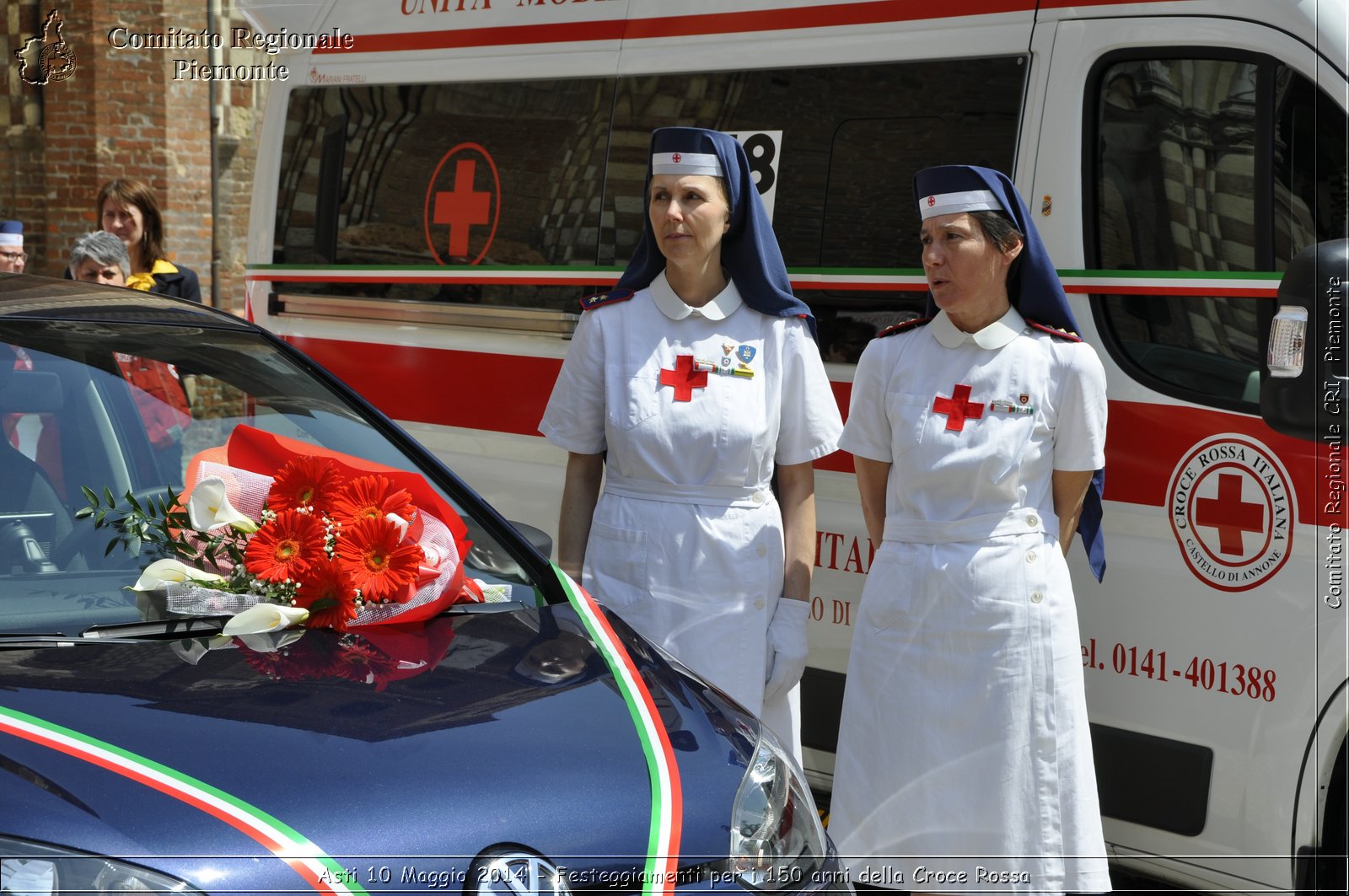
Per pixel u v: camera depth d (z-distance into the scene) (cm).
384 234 515
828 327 408
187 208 993
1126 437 358
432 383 496
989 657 303
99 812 186
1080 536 364
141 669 225
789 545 330
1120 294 362
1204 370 349
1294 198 339
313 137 541
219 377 304
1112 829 362
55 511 264
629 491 325
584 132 460
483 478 482
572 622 268
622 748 226
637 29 449
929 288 317
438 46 503
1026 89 375
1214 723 342
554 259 466
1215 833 344
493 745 217
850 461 401
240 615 246
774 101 418
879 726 315
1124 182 363
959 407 306
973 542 306
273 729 210
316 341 532
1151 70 358
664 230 310
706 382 318
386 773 204
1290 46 337
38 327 296
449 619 264
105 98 969
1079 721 309
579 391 329
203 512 265
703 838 216
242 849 186
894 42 397
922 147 392
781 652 323
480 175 488
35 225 991
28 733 198
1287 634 330
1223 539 340
